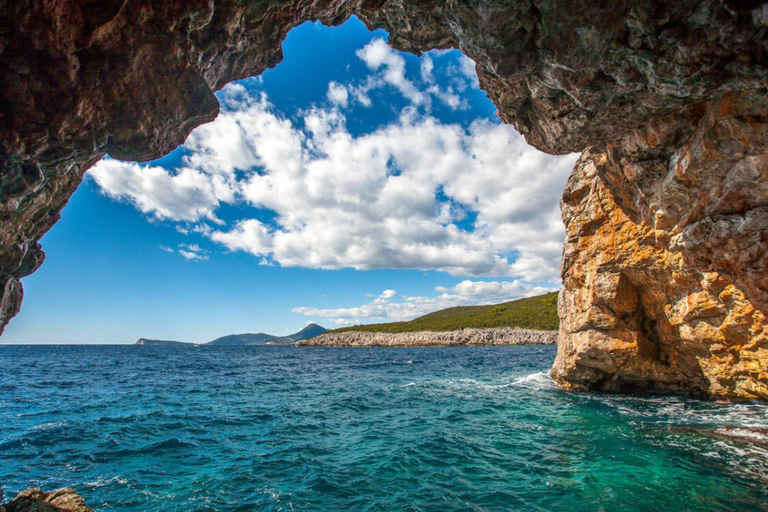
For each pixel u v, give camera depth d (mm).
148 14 4953
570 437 12047
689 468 9266
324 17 8891
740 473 8875
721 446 10734
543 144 11875
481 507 7520
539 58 7660
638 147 10688
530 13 6809
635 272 16078
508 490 8281
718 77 6906
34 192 5598
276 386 26484
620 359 17344
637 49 6793
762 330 12453
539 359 45344
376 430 13633
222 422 15133
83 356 74000
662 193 11250
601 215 17109
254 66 8234
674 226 12242
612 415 14703
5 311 6406
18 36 4223
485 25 7129
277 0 6805
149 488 8688
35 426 14492
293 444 12031
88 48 4680
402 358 56312
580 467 9523
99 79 4945
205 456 10977
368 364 45938
